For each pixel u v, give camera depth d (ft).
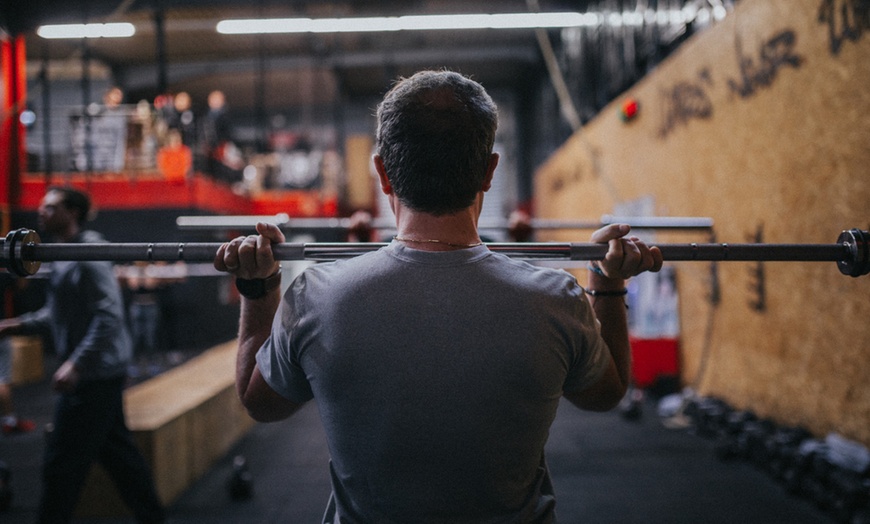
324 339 2.56
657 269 3.09
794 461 10.02
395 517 2.56
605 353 2.82
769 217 12.14
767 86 12.12
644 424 14.80
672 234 16.63
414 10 34.88
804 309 11.21
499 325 2.51
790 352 11.66
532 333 2.52
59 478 6.95
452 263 2.62
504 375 2.48
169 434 10.01
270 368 2.78
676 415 15.42
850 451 9.29
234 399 13.84
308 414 16.61
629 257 2.99
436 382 2.47
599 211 23.79
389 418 2.47
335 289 2.62
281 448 13.35
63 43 37.50
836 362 10.30
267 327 3.09
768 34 12.03
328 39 40.75
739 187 13.29
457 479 2.50
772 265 12.25
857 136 9.57
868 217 9.36
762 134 12.34
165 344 27.53
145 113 27.09
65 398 7.07
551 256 3.13
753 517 9.04
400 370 2.48
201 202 27.07
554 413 2.66
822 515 9.08
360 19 17.01
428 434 2.47
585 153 25.76
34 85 30.96
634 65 21.57
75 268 7.18
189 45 40.45
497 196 46.75
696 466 11.52
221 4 28.91
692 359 16.14
